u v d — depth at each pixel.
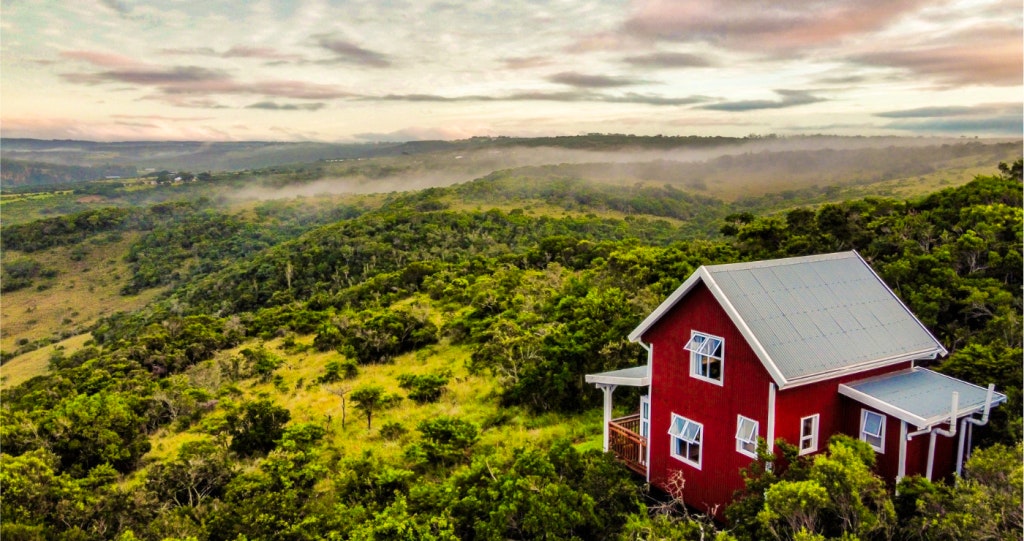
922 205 40.44
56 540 17.05
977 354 16.25
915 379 15.30
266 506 16.55
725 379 15.06
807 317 15.18
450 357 40.34
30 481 19.28
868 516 10.59
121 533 17.69
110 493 19.33
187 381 42.66
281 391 37.56
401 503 15.39
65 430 27.94
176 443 30.80
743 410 14.56
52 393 45.69
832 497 11.10
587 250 80.00
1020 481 10.21
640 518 13.99
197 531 16.39
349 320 53.72
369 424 27.61
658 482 17.44
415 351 44.16
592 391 26.75
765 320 14.59
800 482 11.12
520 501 14.40
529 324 37.97
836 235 36.19
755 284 15.53
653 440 17.56
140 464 27.86
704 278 15.03
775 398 13.68
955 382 15.10
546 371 26.67
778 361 13.70
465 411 28.12
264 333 61.50
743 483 14.59
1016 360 15.53
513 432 24.56
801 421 14.21
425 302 59.25
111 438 27.84
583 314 31.05
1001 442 13.81
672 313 16.73
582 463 16.53
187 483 20.41
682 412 16.52
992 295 22.12
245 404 27.17
